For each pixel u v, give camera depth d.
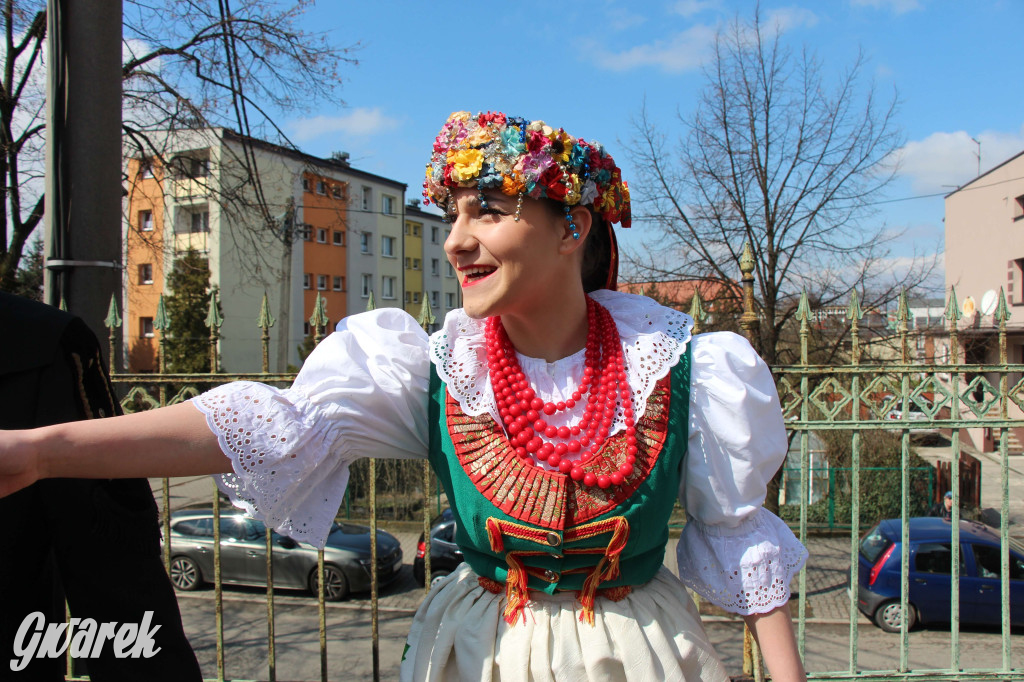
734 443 1.11
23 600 1.24
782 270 12.40
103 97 2.86
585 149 1.09
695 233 12.91
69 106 2.82
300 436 1.08
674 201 13.17
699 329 1.97
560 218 1.10
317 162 9.55
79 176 2.82
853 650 2.37
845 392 2.38
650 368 1.12
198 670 1.35
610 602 1.12
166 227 11.95
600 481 1.07
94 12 2.83
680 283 13.38
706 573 1.17
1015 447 16.31
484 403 1.13
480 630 1.13
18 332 1.20
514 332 1.19
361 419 1.16
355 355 1.19
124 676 1.26
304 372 1.17
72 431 0.97
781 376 2.40
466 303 1.08
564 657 1.06
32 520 1.22
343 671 6.05
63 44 2.82
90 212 2.83
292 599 7.91
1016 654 6.31
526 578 1.11
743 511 1.14
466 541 1.18
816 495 10.90
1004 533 2.38
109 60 2.88
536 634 1.08
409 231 32.97
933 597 6.89
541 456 1.09
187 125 9.11
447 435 1.15
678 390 1.13
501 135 1.02
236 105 7.45
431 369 1.20
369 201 29.56
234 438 1.04
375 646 2.30
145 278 18.45
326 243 27.08
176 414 1.04
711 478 1.13
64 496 1.21
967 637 6.77
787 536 1.22
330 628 7.04
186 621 7.24
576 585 1.10
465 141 1.03
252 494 1.07
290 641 6.71
